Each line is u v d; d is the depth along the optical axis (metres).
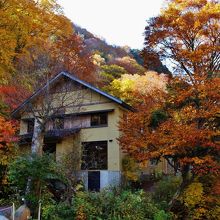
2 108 22.78
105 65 39.50
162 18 18.48
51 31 28.12
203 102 15.02
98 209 12.12
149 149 15.27
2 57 22.81
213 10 17.61
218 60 17.28
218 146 14.10
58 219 11.84
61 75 23.06
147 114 15.85
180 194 15.84
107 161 22.44
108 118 23.14
